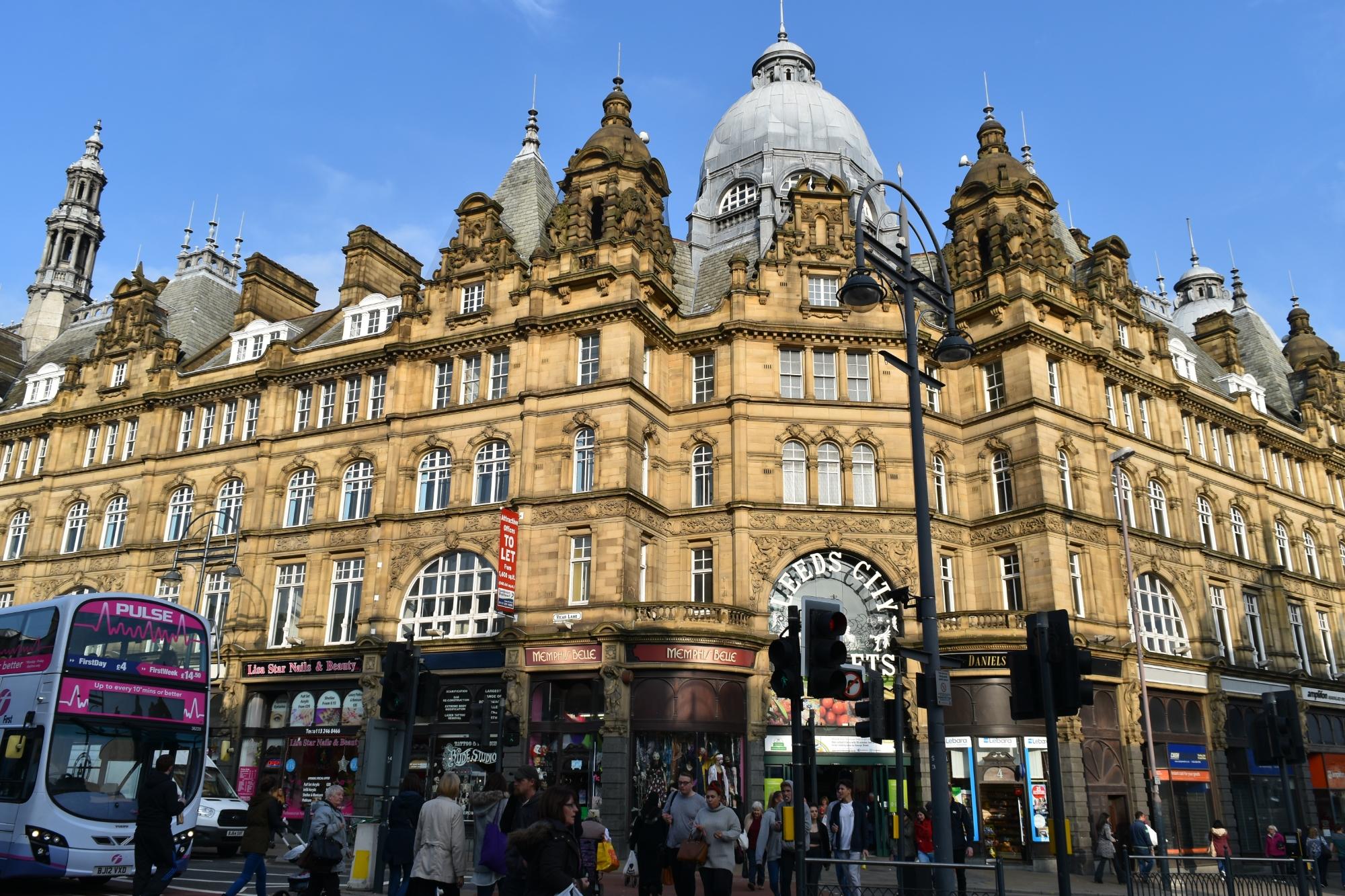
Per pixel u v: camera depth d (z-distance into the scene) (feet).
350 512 137.90
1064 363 138.51
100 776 67.36
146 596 73.46
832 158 171.42
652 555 125.08
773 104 177.58
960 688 120.78
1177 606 142.82
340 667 126.62
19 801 64.95
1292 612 166.71
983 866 46.03
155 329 168.45
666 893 79.30
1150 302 197.47
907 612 124.36
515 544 121.19
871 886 47.14
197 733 73.41
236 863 93.09
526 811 44.21
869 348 134.82
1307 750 154.61
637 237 132.16
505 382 132.67
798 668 47.55
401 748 72.23
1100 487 135.85
